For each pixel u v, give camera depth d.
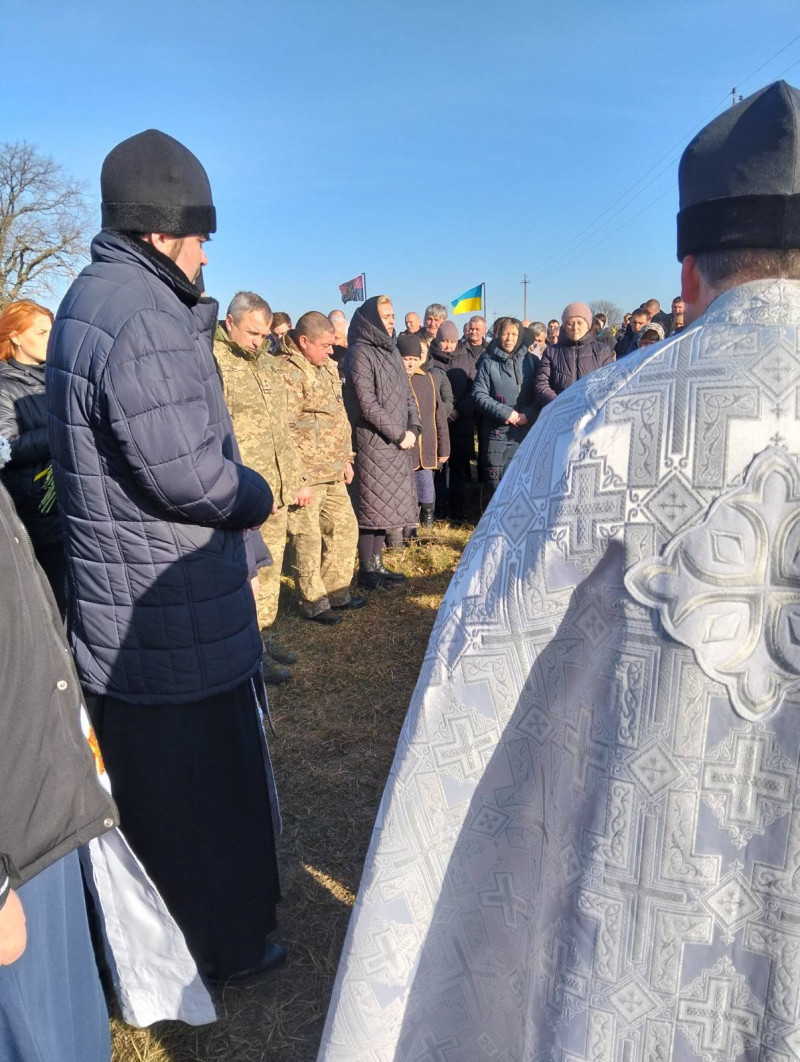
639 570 0.79
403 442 4.82
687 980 0.81
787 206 0.78
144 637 1.68
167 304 1.61
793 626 0.75
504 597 0.89
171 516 1.63
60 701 1.25
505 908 1.03
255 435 3.51
